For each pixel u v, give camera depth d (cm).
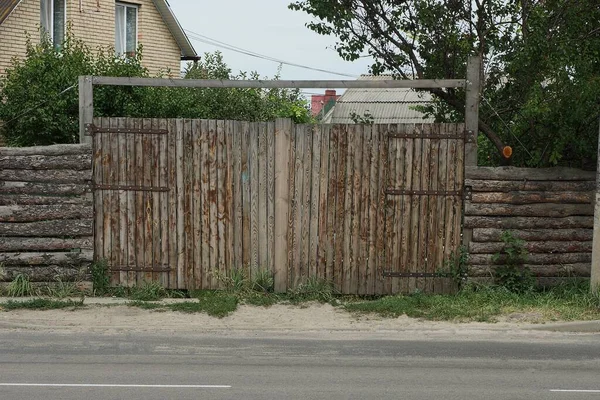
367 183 1048
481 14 1127
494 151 1210
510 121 1161
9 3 1647
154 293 1041
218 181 1047
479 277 1048
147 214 1048
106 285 1051
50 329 927
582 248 1060
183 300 1031
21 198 1034
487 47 1148
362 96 2230
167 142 1043
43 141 1316
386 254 1053
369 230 1052
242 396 666
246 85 1035
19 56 1706
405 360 803
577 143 1091
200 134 1042
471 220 1041
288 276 1055
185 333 917
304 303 1027
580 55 1060
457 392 686
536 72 1091
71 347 845
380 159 1044
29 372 740
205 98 1661
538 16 1051
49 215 1034
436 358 812
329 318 969
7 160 1032
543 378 737
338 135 1045
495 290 1038
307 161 1046
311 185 1049
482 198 1041
